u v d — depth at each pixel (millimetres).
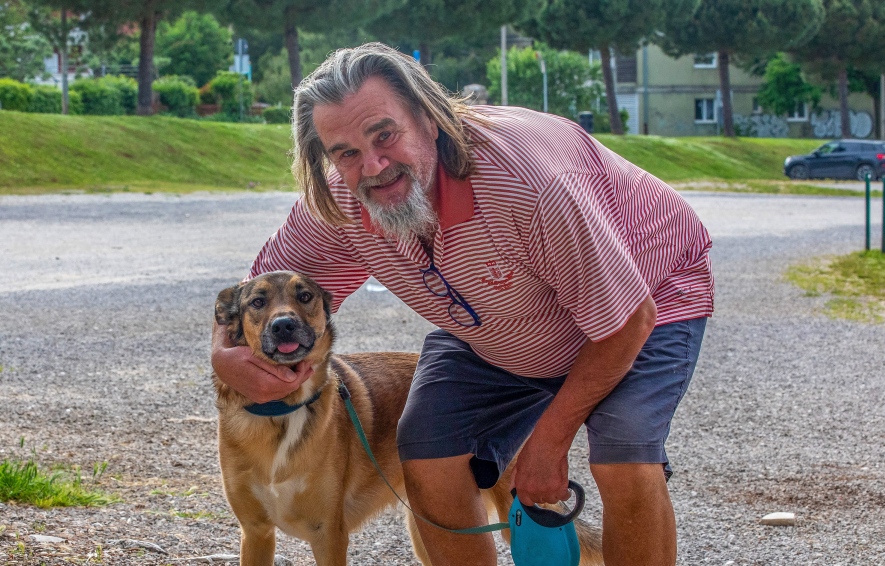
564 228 2717
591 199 2816
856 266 13750
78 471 4898
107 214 18484
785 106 54562
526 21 39250
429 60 36781
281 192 24828
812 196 29562
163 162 26531
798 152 43688
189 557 3848
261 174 28047
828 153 36688
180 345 8211
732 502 4809
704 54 45375
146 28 30766
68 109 37500
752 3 42656
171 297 10398
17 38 49625
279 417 3350
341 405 3586
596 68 52812
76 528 3996
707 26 43094
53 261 12711
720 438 5934
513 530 3129
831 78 49406
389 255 3055
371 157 2693
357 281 3605
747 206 25109
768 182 34719
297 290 3406
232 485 3428
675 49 44844
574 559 3076
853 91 55781
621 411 2914
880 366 7914
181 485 4891
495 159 2727
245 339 3463
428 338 3533
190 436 5754
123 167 25156
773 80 53969
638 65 54969
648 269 3113
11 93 35125
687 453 5629
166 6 29156
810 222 20859
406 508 3975
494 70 52531
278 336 3266
